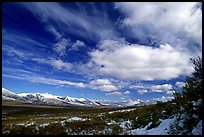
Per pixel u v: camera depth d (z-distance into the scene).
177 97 20.19
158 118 20.75
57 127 20.66
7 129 19.19
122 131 19.38
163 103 25.72
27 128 19.55
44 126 22.31
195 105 16.47
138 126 21.80
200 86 16.50
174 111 19.94
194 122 15.41
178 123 16.95
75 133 18.81
